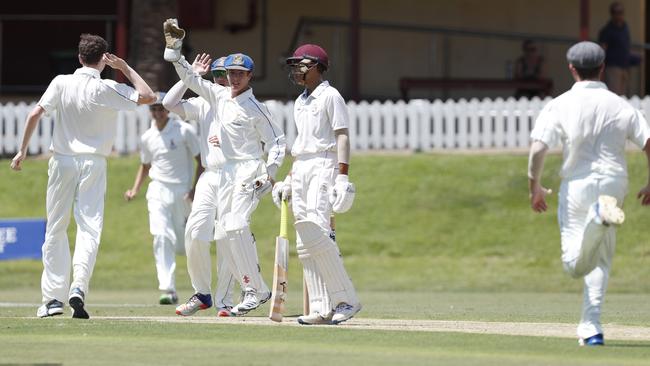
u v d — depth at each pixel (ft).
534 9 371.35
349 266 243.40
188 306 134.41
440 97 366.43
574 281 231.09
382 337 105.81
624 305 174.91
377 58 373.20
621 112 99.14
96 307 156.66
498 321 128.16
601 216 94.48
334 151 121.29
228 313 134.72
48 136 301.84
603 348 97.25
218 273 138.10
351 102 301.02
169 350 95.45
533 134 100.12
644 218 256.32
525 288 227.20
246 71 127.85
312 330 111.75
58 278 130.82
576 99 99.45
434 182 275.39
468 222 259.39
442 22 373.40
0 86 369.71
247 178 128.57
